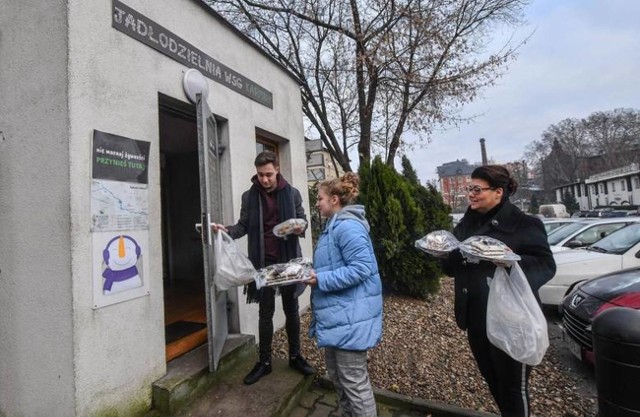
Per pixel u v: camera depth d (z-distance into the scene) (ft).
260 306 10.00
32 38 7.78
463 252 6.87
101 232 7.76
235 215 12.70
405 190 19.67
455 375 11.33
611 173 161.07
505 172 7.23
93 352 7.46
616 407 6.58
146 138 9.13
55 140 7.45
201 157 9.05
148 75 9.33
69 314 7.18
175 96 10.21
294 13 29.96
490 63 28.35
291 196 10.07
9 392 7.97
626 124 185.78
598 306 11.50
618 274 13.32
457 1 27.14
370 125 30.42
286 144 17.58
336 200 7.58
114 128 8.27
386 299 19.20
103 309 7.71
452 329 15.25
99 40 8.05
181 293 16.69
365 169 19.89
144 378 8.50
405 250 19.19
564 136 205.46
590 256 18.66
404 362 12.17
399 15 26.09
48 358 7.40
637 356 6.34
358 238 7.00
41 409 7.52
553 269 6.79
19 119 7.88
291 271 7.28
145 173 8.99
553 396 10.50
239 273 8.73
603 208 111.65
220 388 9.45
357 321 6.89
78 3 7.63
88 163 7.61
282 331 14.35
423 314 17.17
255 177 10.18
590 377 11.82
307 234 18.65
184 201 19.47
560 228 30.63
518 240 6.86
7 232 7.99
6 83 8.09
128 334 8.22
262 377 9.94
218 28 12.50
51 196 7.45
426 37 26.23
